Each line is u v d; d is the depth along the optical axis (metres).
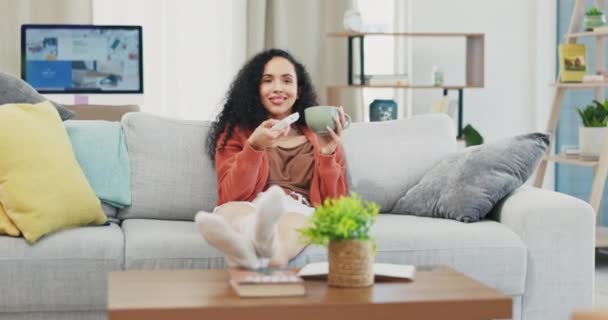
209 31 5.96
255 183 2.97
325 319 1.88
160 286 2.03
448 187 3.06
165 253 2.65
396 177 3.29
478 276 2.74
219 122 3.17
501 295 1.97
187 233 2.75
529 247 2.81
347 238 2.03
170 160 3.17
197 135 3.22
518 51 6.11
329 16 6.11
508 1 6.08
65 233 2.69
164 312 1.83
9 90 3.17
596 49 5.06
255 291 1.92
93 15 5.76
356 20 5.68
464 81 6.15
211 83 5.98
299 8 6.07
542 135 3.10
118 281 2.07
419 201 3.14
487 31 6.09
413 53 6.14
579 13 5.04
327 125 2.86
